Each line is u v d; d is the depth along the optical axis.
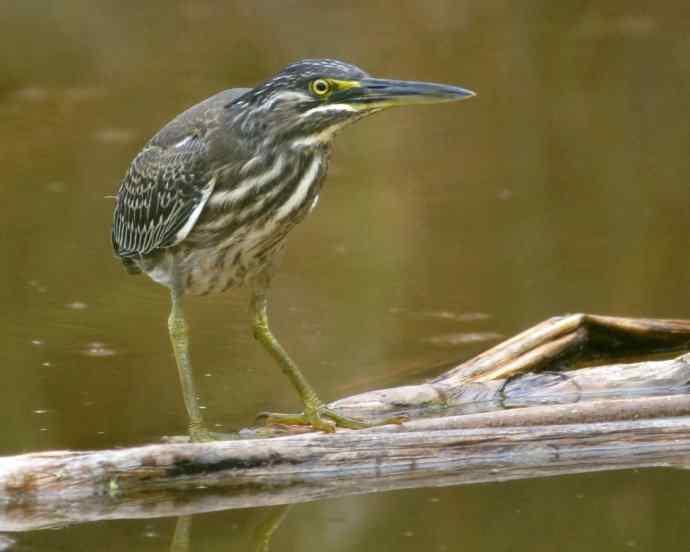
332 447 9.64
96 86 20.58
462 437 9.80
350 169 17.75
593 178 17.23
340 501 9.41
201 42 22.52
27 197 16.44
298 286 14.18
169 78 20.84
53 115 19.34
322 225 15.88
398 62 21.39
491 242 15.30
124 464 9.27
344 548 8.69
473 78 20.95
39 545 8.70
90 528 8.99
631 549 8.62
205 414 11.00
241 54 21.89
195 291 11.07
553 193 16.77
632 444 9.95
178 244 10.80
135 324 13.11
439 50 22.17
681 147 18.17
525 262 14.71
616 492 9.46
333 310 13.51
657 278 14.16
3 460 9.18
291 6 24.38
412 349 12.48
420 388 11.04
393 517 9.12
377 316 13.34
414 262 14.75
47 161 17.58
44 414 10.95
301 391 10.69
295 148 10.32
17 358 12.20
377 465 9.66
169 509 9.30
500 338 12.77
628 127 19.02
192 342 12.68
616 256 14.78
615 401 10.18
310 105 10.19
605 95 20.28
